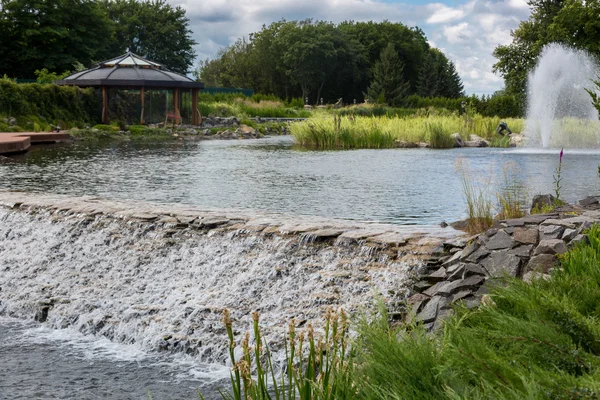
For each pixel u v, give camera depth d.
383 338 3.90
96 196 13.02
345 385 3.60
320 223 9.39
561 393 3.09
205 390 6.27
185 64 96.94
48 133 29.78
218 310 7.75
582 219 7.14
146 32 93.38
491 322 4.46
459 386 3.41
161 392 6.22
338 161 21.20
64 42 61.53
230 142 32.38
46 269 9.72
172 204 11.89
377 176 16.67
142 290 8.74
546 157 22.59
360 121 32.16
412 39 111.62
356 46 104.94
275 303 7.75
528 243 6.73
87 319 8.09
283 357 6.59
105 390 6.27
